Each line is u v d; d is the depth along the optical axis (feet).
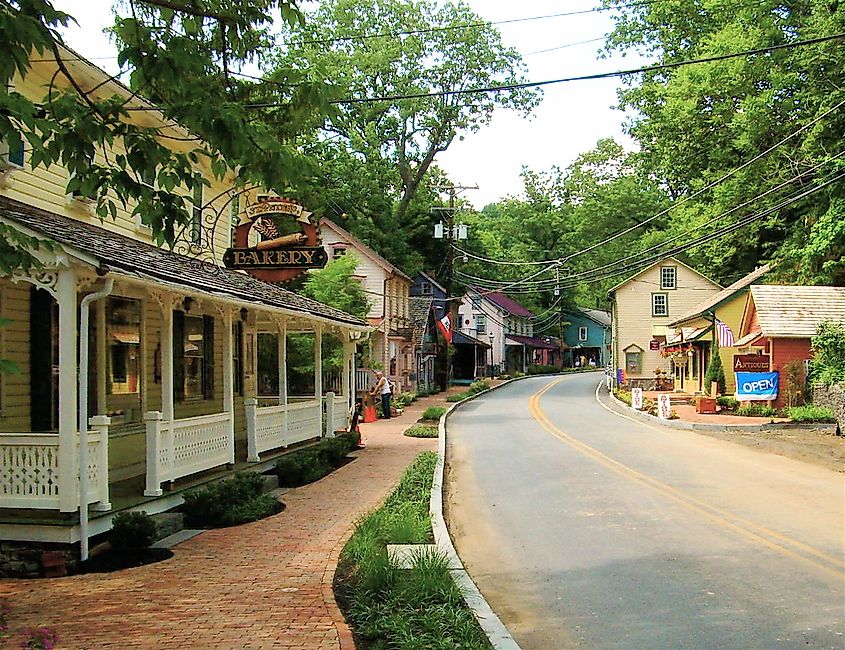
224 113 19.79
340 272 115.24
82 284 31.19
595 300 340.59
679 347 149.48
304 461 51.90
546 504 43.75
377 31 163.02
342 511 41.04
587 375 262.88
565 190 258.16
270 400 70.69
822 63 97.50
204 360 58.49
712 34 118.62
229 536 34.83
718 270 177.68
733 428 86.02
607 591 26.78
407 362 160.66
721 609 24.45
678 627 22.75
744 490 47.26
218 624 22.11
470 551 33.30
